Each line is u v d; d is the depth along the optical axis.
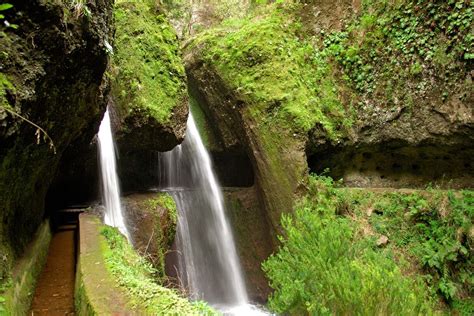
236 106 10.62
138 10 9.98
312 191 9.25
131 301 3.28
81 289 3.85
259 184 10.14
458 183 9.52
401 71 9.77
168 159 11.80
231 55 10.92
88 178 9.24
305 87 10.49
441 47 8.95
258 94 10.16
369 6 10.86
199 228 10.76
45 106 4.13
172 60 10.05
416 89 9.44
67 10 3.86
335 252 4.86
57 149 5.43
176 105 9.66
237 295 10.69
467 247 7.84
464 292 7.55
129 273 4.12
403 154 10.27
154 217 8.91
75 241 7.03
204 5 17.25
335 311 3.89
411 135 9.56
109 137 9.12
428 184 9.88
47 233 6.77
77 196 9.48
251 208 10.70
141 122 8.95
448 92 8.80
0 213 3.97
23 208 4.99
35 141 4.15
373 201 9.16
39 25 3.55
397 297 3.68
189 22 16.95
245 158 11.84
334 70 10.98
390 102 9.94
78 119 5.64
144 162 11.09
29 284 4.59
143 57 9.48
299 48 11.13
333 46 11.10
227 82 10.80
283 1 11.86
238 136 11.18
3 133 3.13
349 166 10.88
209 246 10.76
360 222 8.84
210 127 12.32
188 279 9.91
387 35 10.20
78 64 4.43
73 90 4.71
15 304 3.83
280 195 9.48
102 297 3.38
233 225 11.16
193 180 12.09
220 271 10.72
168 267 9.45
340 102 10.68
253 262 10.60
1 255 3.88
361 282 3.86
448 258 7.73
